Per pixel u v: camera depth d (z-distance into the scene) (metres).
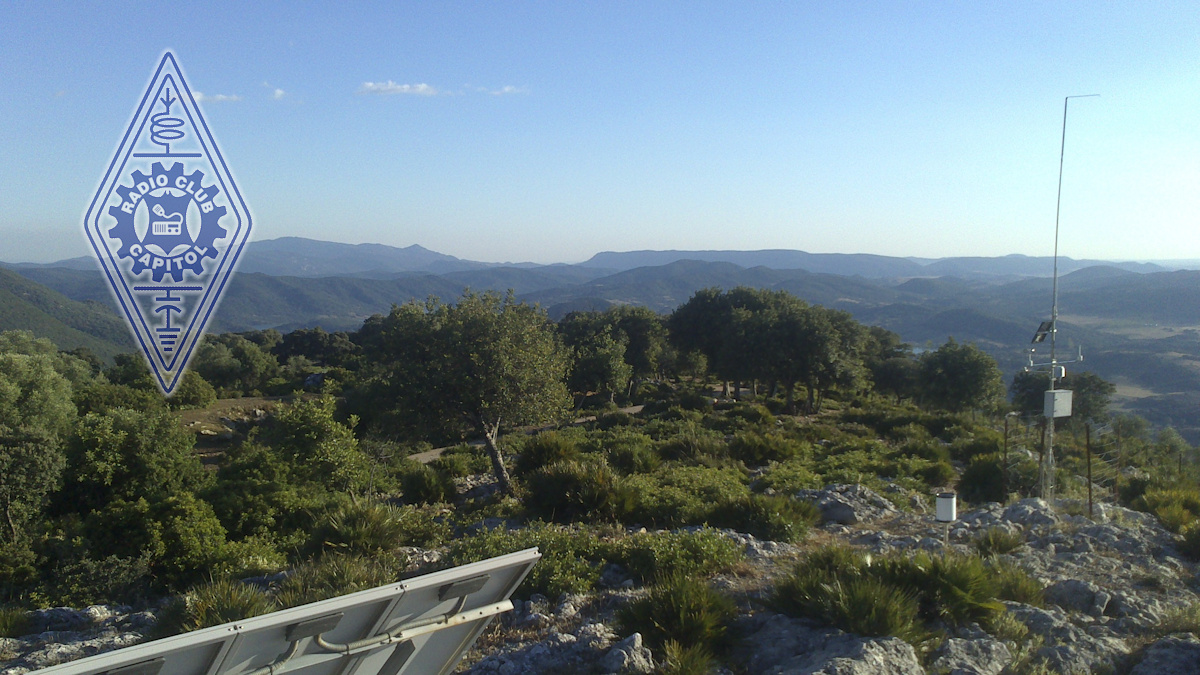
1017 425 19.97
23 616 8.15
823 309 51.16
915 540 9.21
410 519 11.59
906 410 41.56
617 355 48.25
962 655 4.94
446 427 20.00
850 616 5.27
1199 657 4.77
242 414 43.41
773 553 8.77
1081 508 10.39
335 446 19.02
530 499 13.64
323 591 7.39
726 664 5.24
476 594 3.13
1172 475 15.55
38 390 31.86
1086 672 4.79
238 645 2.40
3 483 15.47
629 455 18.67
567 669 5.23
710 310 65.31
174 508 13.04
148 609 9.27
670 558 7.82
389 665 2.97
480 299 20.92
